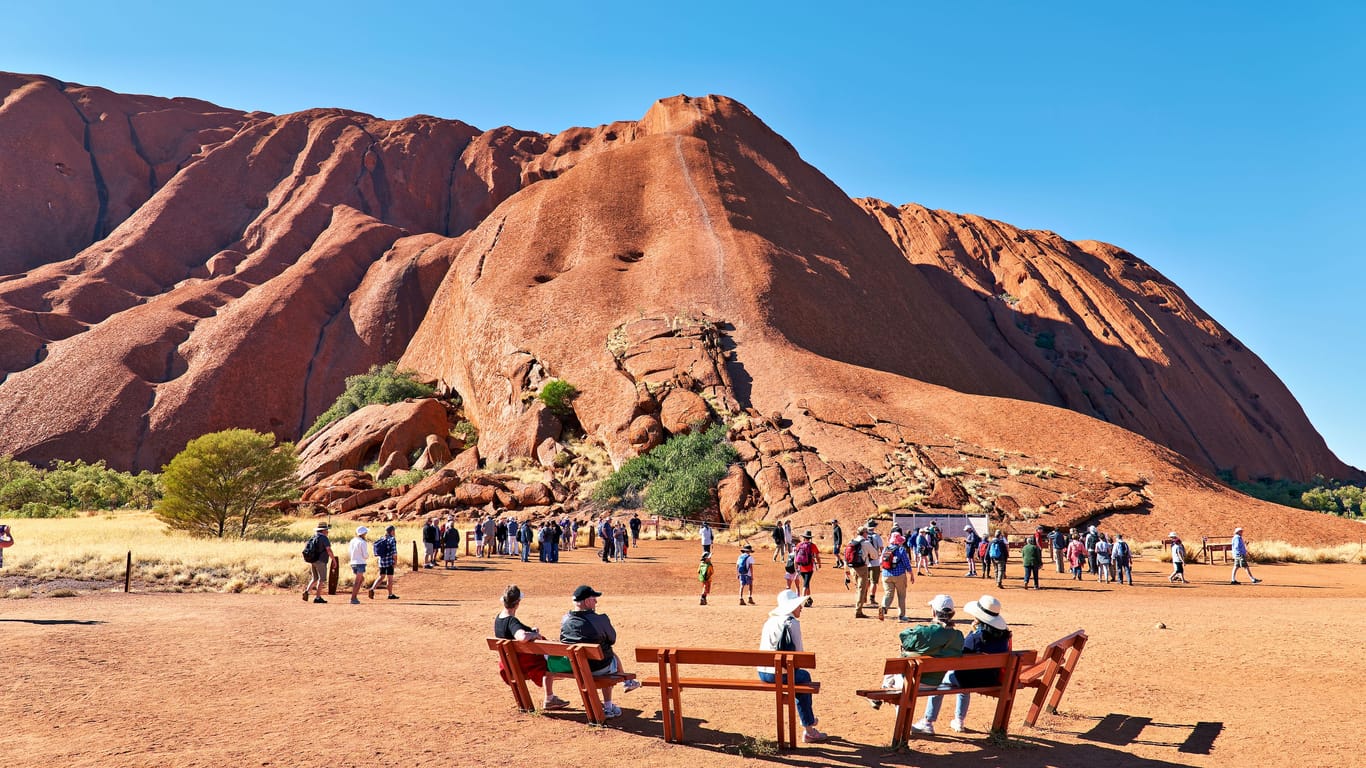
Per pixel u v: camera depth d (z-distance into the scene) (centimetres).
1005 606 1741
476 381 7206
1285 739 716
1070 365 10950
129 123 14925
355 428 6738
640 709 839
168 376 9444
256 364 9638
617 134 13900
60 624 1279
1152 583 2491
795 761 660
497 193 14875
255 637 1212
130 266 11712
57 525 4381
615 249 7969
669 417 5388
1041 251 13338
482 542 3325
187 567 2233
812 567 1734
